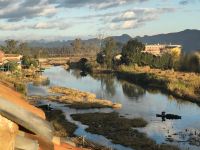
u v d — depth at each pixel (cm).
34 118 407
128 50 16050
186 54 12800
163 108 7994
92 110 7606
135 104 8506
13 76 11112
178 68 13062
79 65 19475
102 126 6106
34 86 10981
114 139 5328
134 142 5188
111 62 17000
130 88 11375
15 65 12262
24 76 12775
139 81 12719
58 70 17700
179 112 7550
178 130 5959
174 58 14362
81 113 7206
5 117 346
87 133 5625
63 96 9150
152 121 6625
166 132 5816
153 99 9244
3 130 333
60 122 6316
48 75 15088
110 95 10006
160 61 15200
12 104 373
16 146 358
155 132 5800
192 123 6500
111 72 16050
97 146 4834
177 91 9888
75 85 12106
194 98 8975
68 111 7406
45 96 9094
